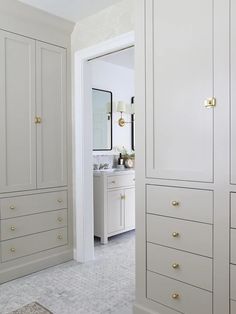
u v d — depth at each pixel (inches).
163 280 69.0
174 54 65.7
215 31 58.9
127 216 149.3
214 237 59.9
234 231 57.1
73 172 116.4
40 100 105.5
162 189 68.6
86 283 95.3
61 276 100.7
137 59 73.0
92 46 105.3
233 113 56.9
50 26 107.0
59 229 112.7
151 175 70.6
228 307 58.1
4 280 95.4
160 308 69.7
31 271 102.8
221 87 58.3
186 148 64.2
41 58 105.4
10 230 97.6
